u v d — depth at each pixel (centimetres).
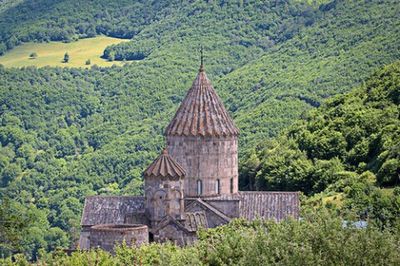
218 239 16950
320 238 13838
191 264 15788
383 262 13525
